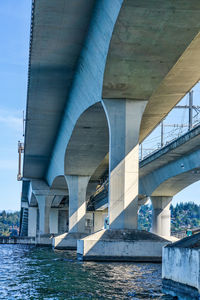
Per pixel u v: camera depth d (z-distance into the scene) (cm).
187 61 3622
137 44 2980
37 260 4453
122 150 3709
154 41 2938
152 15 2642
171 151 6128
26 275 3066
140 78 3444
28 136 6612
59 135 6238
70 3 3120
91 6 3152
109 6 2758
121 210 3681
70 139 5509
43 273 3162
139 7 2559
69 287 2439
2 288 2467
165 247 2025
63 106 5278
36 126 6091
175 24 2738
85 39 3603
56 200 11581
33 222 12450
